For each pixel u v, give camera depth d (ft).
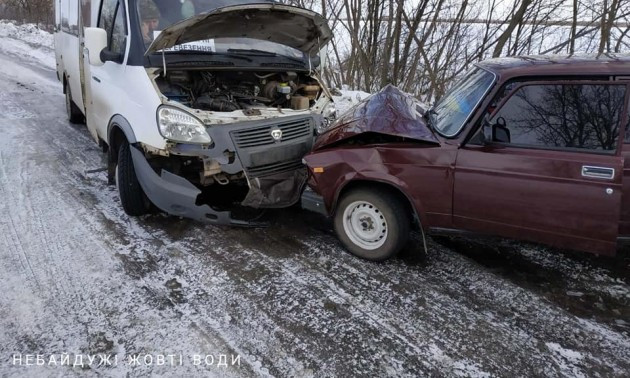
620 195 9.53
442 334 9.58
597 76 10.00
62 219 14.32
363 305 10.48
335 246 13.16
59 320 9.77
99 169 18.54
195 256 12.41
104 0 16.16
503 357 8.97
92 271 11.57
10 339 9.20
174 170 13.14
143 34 13.87
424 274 11.78
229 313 10.12
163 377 8.34
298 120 14.10
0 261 11.97
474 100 11.14
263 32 14.87
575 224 10.05
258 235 13.67
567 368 8.71
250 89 15.51
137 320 9.82
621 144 9.72
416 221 12.90
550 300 10.73
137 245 12.88
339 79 40.40
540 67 10.55
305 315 10.11
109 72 15.12
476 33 34.40
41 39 58.95
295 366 8.68
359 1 35.19
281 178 13.47
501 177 10.46
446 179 11.00
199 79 14.39
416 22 33.32
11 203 15.35
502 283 11.37
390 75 35.70
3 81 35.27
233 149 12.61
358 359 8.86
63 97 31.55
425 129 11.63
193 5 15.19
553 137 10.25
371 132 11.83
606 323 9.96
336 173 12.14
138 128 12.76
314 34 15.42
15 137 22.40
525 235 10.63
